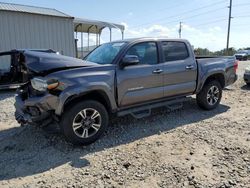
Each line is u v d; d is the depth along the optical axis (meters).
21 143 4.34
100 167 3.47
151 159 3.67
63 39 12.43
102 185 3.04
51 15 11.88
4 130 5.00
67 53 12.62
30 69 4.15
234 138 4.36
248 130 4.74
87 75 4.13
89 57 5.23
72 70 4.08
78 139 4.09
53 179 3.21
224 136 4.46
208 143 4.17
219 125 5.08
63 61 4.20
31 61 4.18
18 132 4.85
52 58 4.21
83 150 4.04
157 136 4.56
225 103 6.96
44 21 11.76
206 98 6.04
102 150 4.02
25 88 4.50
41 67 4.06
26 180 3.21
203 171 3.29
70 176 3.27
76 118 4.05
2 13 10.64
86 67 4.22
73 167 3.50
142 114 4.96
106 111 4.38
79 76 4.06
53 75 3.92
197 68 5.68
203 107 6.13
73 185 3.06
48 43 11.97
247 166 3.38
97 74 4.22
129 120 5.44
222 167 3.38
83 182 3.12
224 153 3.79
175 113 5.96
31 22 11.40
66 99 3.89
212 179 3.11
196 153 3.82
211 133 4.63
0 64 10.16
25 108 4.20
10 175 3.33
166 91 5.20
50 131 4.71
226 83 6.41
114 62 4.52
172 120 5.45
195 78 5.68
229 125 5.06
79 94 3.98
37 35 11.62
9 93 8.85
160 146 4.11
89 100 4.16
